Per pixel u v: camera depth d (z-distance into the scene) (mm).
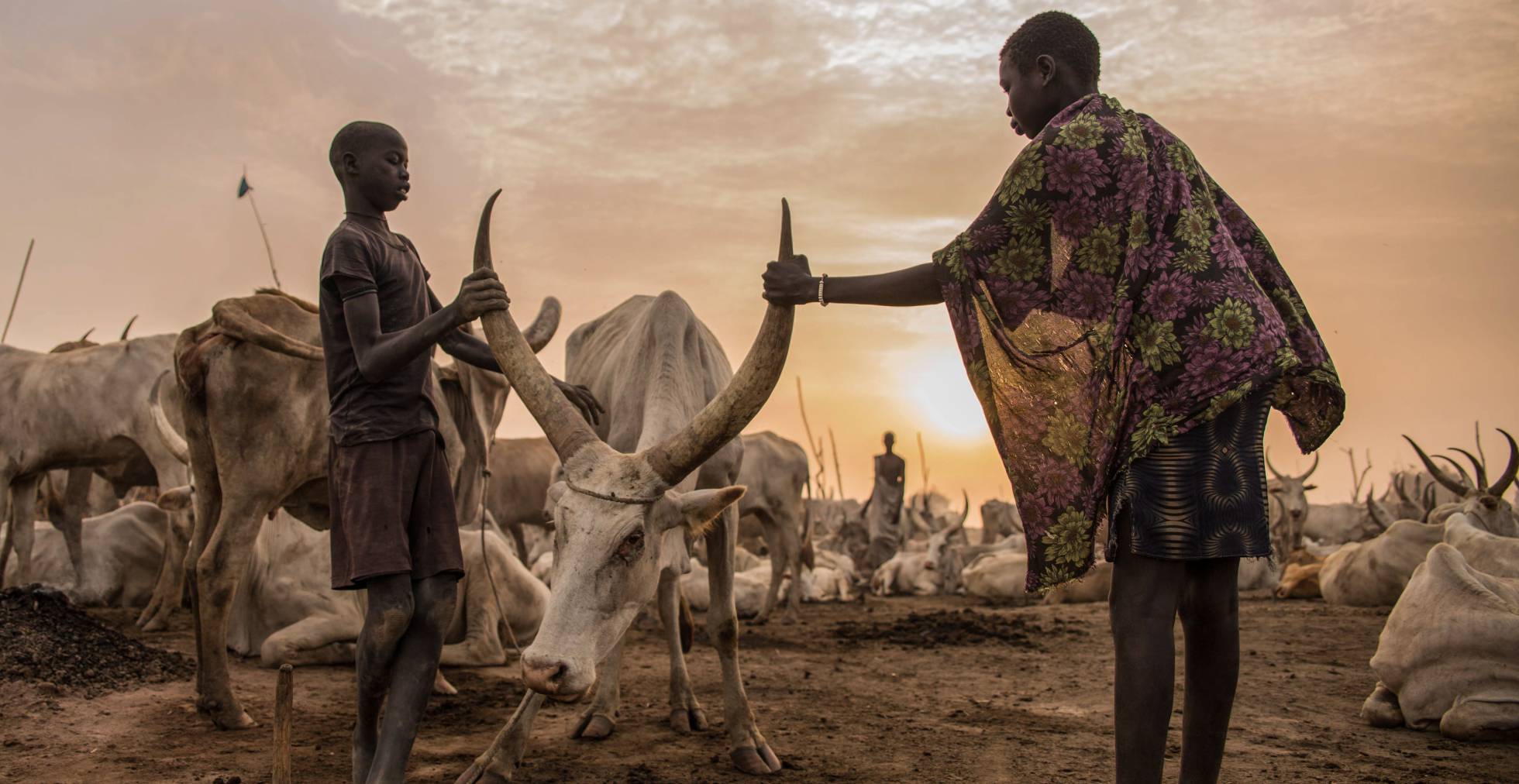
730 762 4750
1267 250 3439
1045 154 3133
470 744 5152
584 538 3576
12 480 9414
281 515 7457
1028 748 5023
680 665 5508
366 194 3941
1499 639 5145
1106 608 13086
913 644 9531
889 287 3396
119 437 9469
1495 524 10086
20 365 9602
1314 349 3334
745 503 12516
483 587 7496
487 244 3756
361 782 3660
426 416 3812
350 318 3650
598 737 5234
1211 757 3156
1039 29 3408
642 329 5328
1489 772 4504
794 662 8195
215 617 5320
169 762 4613
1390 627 5574
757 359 3592
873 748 5031
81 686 5793
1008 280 3219
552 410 3836
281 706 3076
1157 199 3088
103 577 10188
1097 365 3143
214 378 5699
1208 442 2965
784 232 3514
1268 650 8336
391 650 3617
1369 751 4887
